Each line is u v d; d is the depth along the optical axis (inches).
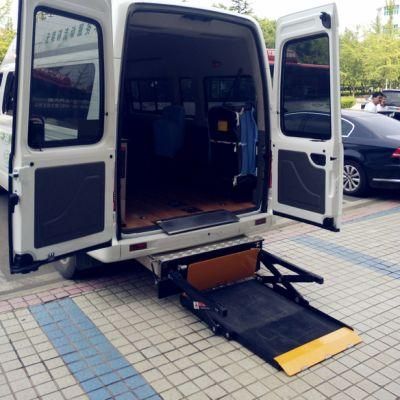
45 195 133.3
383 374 137.8
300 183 182.7
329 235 259.1
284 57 182.4
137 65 286.7
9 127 254.5
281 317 162.7
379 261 222.5
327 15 160.2
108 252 157.6
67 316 168.7
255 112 194.9
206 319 161.0
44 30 125.8
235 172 208.8
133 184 249.0
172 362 142.6
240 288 181.9
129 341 153.4
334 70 162.1
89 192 145.6
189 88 259.8
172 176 265.3
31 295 184.2
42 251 134.9
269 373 137.5
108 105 146.9
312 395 128.5
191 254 169.8
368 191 347.6
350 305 179.6
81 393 128.6
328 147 169.0
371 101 466.6
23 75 123.0
